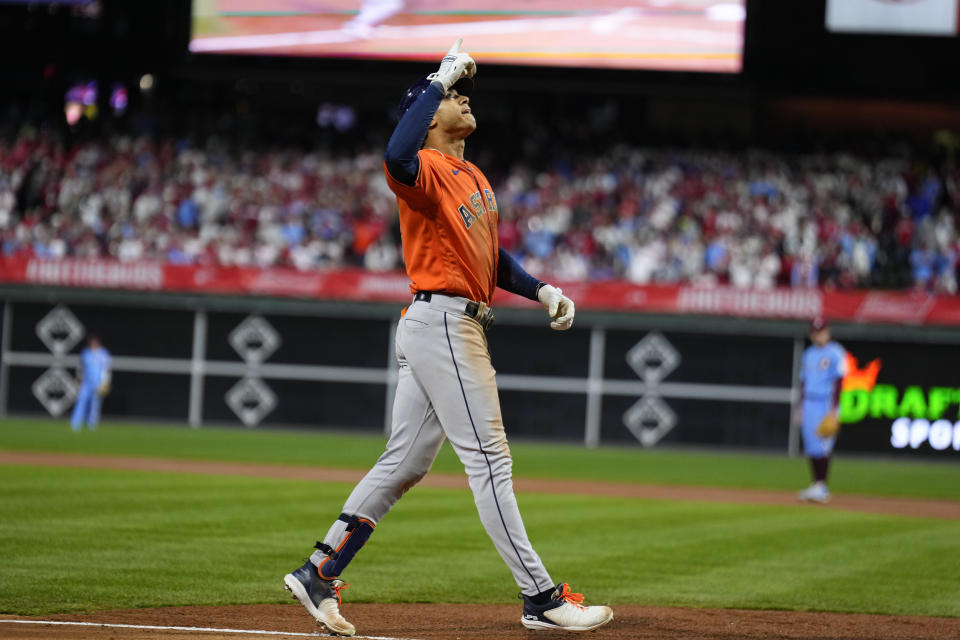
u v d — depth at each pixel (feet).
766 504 163.94
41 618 68.95
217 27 342.85
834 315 284.41
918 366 281.54
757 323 288.92
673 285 291.58
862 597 86.48
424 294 63.93
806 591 88.58
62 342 306.76
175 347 305.53
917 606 83.15
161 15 350.84
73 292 303.27
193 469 184.96
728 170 364.17
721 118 402.72
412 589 85.15
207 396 305.53
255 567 91.56
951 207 352.90
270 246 333.01
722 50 327.26
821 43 337.11
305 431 301.84
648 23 329.52
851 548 115.14
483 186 65.36
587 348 296.30
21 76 389.19
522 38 333.21
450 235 62.90
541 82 333.62
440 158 63.67
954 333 278.05
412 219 63.57
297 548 101.96
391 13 336.70
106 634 63.87
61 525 111.55
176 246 330.54
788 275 322.34
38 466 177.37
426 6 335.67
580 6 331.16
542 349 297.33
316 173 361.92
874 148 378.73
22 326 307.17
